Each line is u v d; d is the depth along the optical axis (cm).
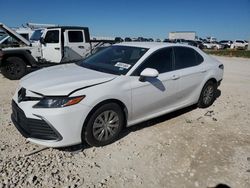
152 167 347
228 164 362
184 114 547
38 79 392
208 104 591
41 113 337
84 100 351
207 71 555
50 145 344
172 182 319
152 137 430
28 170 325
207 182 322
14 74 913
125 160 360
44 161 347
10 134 420
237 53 3134
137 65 422
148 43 502
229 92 784
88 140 373
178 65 496
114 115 393
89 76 394
